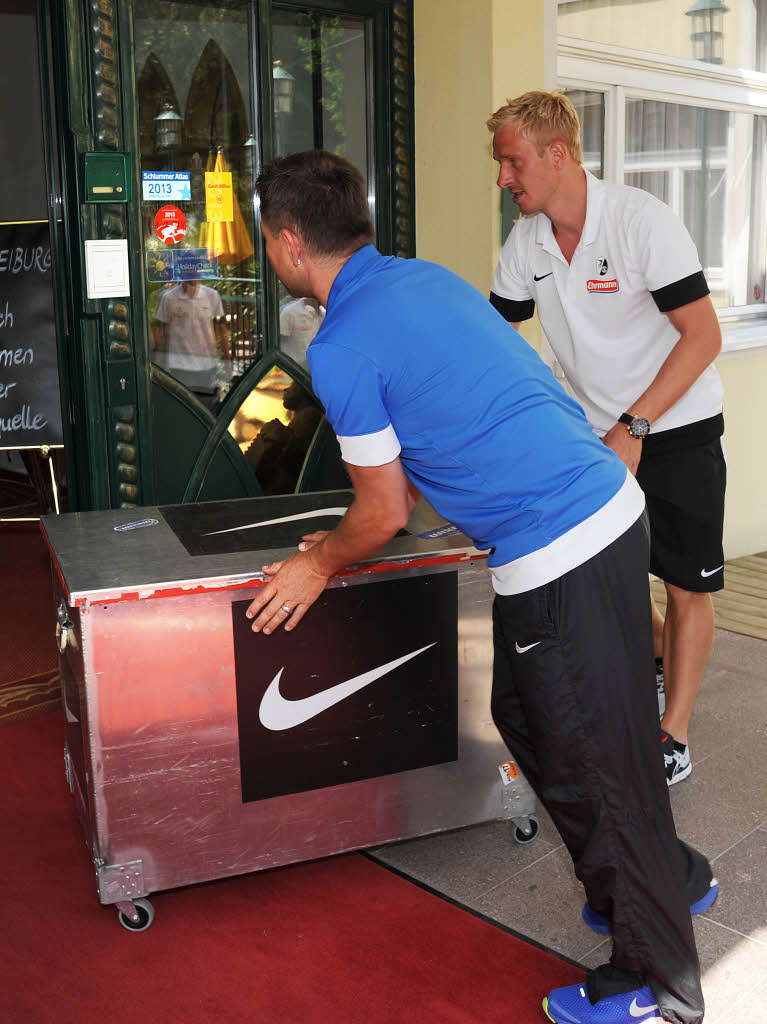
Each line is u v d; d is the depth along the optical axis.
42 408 4.05
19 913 2.25
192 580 2.01
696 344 2.35
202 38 3.33
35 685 3.50
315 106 3.65
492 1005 1.95
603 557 1.70
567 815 1.78
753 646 3.79
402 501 1.74
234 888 2.34
